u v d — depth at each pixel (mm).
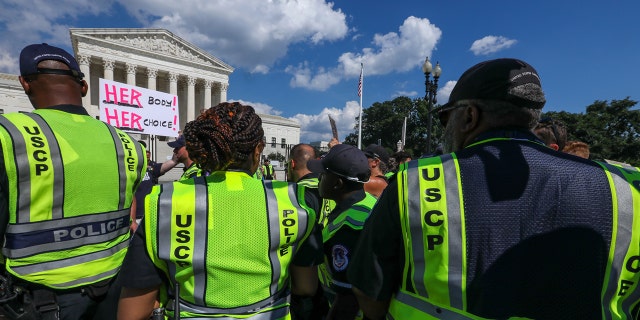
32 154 1575
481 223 908
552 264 874
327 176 2172
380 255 1086
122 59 42375
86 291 1777
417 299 1011
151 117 8117
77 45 41438
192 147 1374
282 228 1378
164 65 45531
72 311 1737
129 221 2066
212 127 1342
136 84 49969
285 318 1486
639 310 992
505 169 946
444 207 945
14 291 1596
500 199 914
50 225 1645
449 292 931
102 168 1839
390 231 1053
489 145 1011
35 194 1589
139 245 1248
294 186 1557
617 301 918
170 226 1245
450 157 1024
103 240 1854
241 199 1344
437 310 964
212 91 54000
